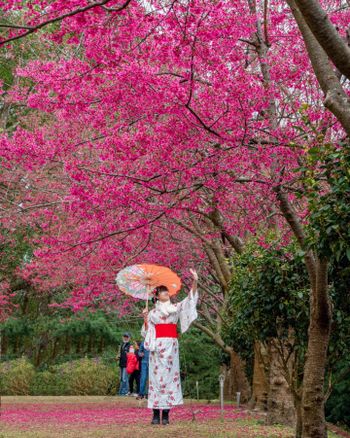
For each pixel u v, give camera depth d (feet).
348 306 19.03
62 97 21.63
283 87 24.40
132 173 24.23
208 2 19.52
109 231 27.30
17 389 64.49
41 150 24.25
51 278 49.85
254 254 22.35
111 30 19.57
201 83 22.02
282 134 20.62
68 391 64.64
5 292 59.88
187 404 42.65
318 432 18.26
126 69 19.34
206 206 28.22
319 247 13.98
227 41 21.91
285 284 19.79
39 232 51.88
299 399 20.12
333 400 37.04
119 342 74.13
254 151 21.17
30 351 76.89
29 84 38.40
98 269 42.04
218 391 60.80
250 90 19.69
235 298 22.80
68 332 73.05
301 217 23.94
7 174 39.91
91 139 24.39
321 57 14.43
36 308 77.77
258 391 32.60
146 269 25.29
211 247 36.60
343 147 13.84
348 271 17.01
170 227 36.70
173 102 19.83
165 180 22.72
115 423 26.61
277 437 21.35
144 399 44.14
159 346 24.49
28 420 29.22
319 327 18.15
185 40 19.06
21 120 44.65
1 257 55.62
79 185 23.66
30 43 37.14
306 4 11.52
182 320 24.39
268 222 27.84
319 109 21.56
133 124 22.94
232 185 22.75
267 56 22.99
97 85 21.62
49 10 17.67
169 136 20.88
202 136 20.95
